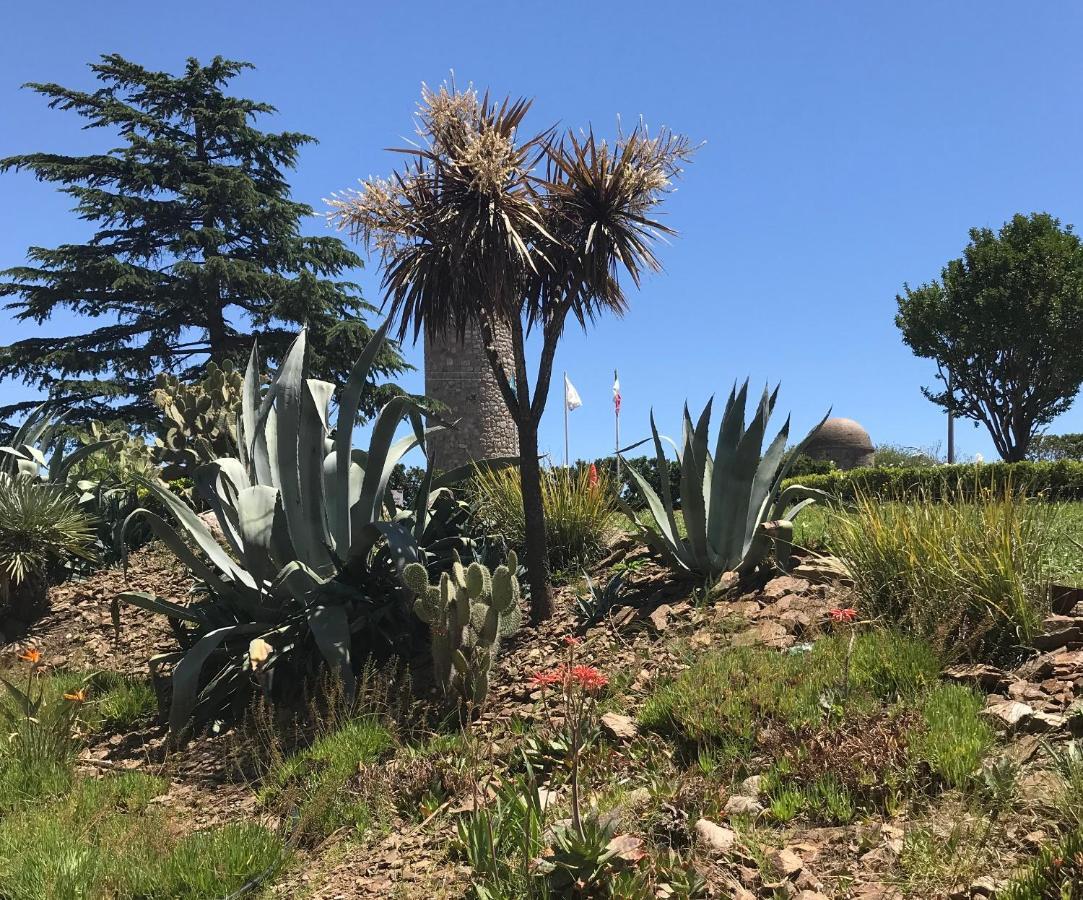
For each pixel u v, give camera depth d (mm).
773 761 3898
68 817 4875
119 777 5574
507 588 5543
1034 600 4906
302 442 6820
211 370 13336
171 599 9578
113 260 27359
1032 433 27984
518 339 7199
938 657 4520
